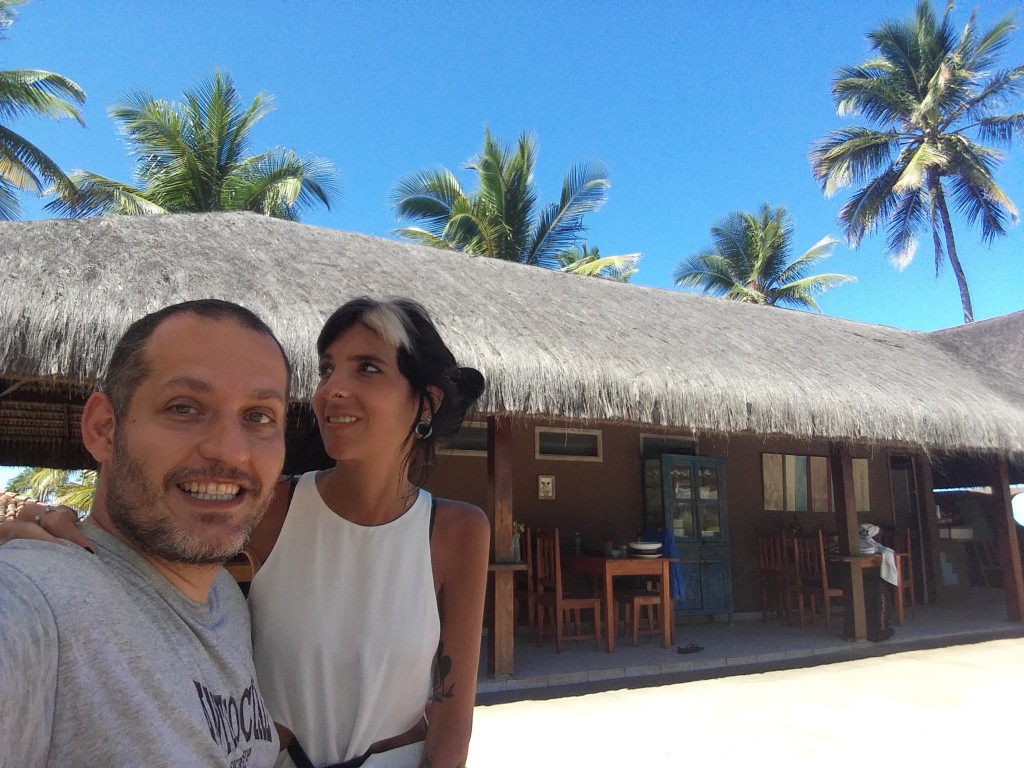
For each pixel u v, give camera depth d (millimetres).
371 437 1441
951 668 6418
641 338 6719
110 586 945
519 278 7855
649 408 5699
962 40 20422
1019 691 5633
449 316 5656
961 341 11172
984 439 7668
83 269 4555
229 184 17188
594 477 8438
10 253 4539
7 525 998
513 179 19484
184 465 1024
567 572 8102
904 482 10844
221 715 1033
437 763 1431
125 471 1024
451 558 1583
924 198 21125
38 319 4031
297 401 4504
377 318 1469
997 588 11258
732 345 7449
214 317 1104
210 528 1032
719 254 25922
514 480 8023
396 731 1429
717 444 9266
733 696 5445
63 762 816
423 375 1514
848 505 7629
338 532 1454
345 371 1472
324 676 1369
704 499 8609
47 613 836
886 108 21250
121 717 862
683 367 6270
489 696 5406
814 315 10688
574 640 7262
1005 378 9781
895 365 8695
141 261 4926
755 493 9406
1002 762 4082
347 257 6445
